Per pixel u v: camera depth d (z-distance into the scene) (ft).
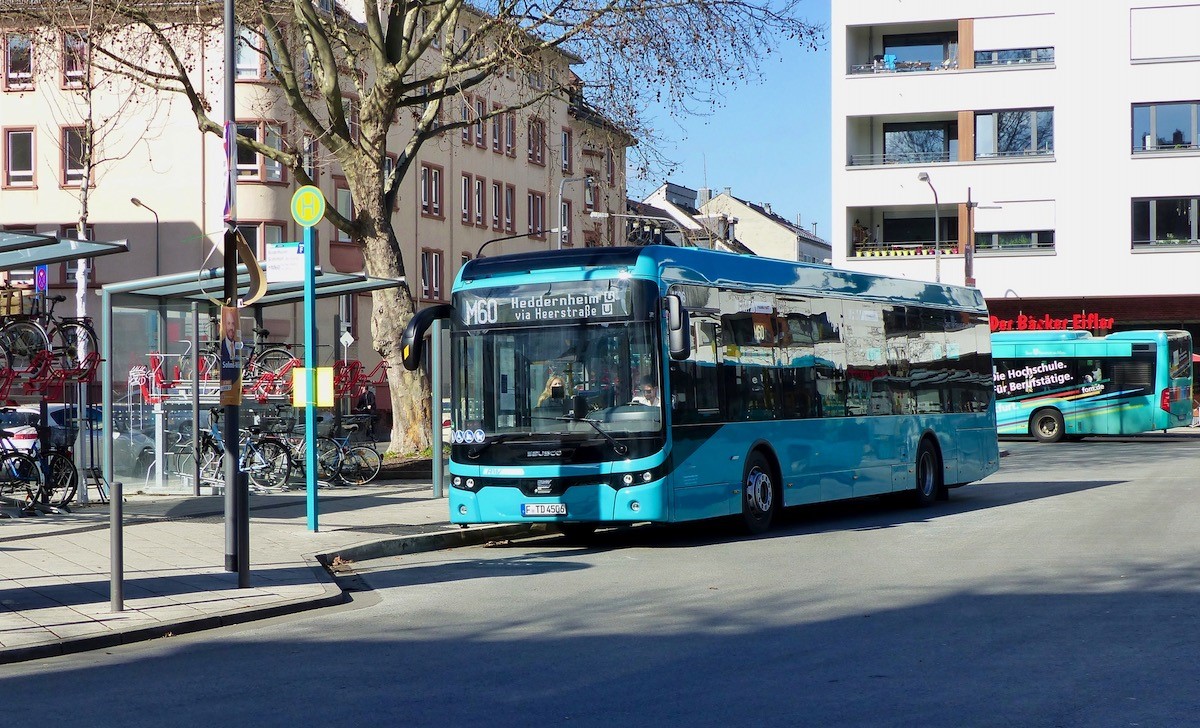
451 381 53.42
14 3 82.94
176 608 35.78
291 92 84.69
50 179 168.14
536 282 52.29
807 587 39.29
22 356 66.54
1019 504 69.15
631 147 82.33
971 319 77.15
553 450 51.16
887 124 178.29
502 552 51.80
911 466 68.08
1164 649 28.84
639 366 50.75
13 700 25.63
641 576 42.96
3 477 61.31
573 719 23.21
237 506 41.96
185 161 165.58
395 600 38.93
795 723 22.57
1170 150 165.78
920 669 27.02
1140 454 116.16
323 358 160.76
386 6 89.66
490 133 216.13
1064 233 168.86
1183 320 169.37
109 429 68.54
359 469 78.13
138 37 87.56
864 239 177.99
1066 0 168.55
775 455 57.26
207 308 76.89
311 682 26.94
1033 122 170.19
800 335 60.03
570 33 79.30
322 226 173.68
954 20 173.78
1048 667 27.02
